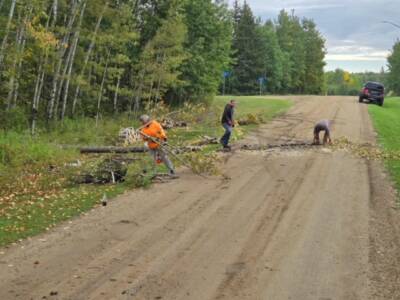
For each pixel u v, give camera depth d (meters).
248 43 85.69
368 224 10.25
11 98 24.42
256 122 28.75
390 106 45.03
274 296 7.01
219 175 15.29
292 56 104.50
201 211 11.36
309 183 14.09
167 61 32.06
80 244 9.16
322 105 41.22
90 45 27.00
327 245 9.05
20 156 17.78
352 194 12.79
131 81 33.06
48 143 20.64
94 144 22.27
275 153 19.19
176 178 14.98
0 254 8.62
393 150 19.95
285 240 9.34
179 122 29.39
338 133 25.03
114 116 31.05
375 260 8.31
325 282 7.48
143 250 8.86
